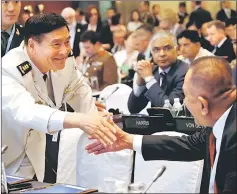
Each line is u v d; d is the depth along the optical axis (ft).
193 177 7.70
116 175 8.40
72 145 8.93
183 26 22.38
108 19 28.55
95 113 8.16
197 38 13.43
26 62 8.91
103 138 7.91
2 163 7.25
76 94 10.11
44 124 8.11
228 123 6.77
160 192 7.84
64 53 9.08
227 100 6.80
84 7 26.55
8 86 8.58
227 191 6.72
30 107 8.32
